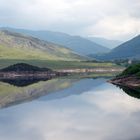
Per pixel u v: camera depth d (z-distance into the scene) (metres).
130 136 52.69
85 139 52.50
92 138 52.91
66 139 53.12
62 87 151.38
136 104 88.25
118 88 136.25
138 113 74.25
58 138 53.84
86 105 90.38
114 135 53.88
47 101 102.19
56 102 98.94
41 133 57.59
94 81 183.62
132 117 69.56
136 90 127.19
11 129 61.03
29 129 61.00
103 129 58.88
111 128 59.31
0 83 181.38
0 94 123.88
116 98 102.19
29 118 72.31
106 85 153.38
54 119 70.50
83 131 58.19
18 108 87.50
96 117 71.38
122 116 71.19
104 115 73.38
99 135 54.53
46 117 73.25
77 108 85.38
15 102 100.62
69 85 160.50
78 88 143.50
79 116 73.56
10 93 127.75
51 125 64.25
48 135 55.97
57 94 122.12
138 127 59.34
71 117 72.62
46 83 178.50
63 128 61.22
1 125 64.94
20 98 111.19
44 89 143.25
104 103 92.44
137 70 158.38
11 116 75.06
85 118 70.69
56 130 59.59
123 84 153.00
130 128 58.66
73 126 62.84
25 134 56.97
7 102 100.75
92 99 102.88
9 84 174.00
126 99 98.88
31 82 189.12
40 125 64.50
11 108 87.75
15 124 65.62
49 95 119.62
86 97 109.38
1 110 84.38
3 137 55.00
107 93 118.19
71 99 105.56
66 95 118.19
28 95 120.31
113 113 75.50
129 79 153.88
